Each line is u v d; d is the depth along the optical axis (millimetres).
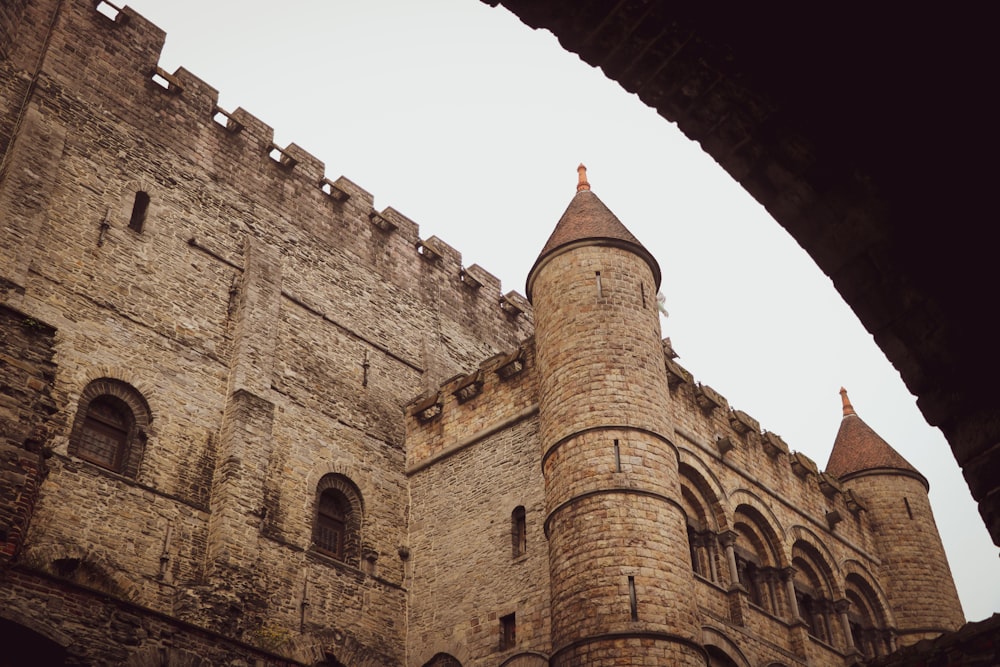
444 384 32938
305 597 26812
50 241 26484
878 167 7945
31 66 29297
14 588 18641
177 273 29281
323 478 29891
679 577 24094
